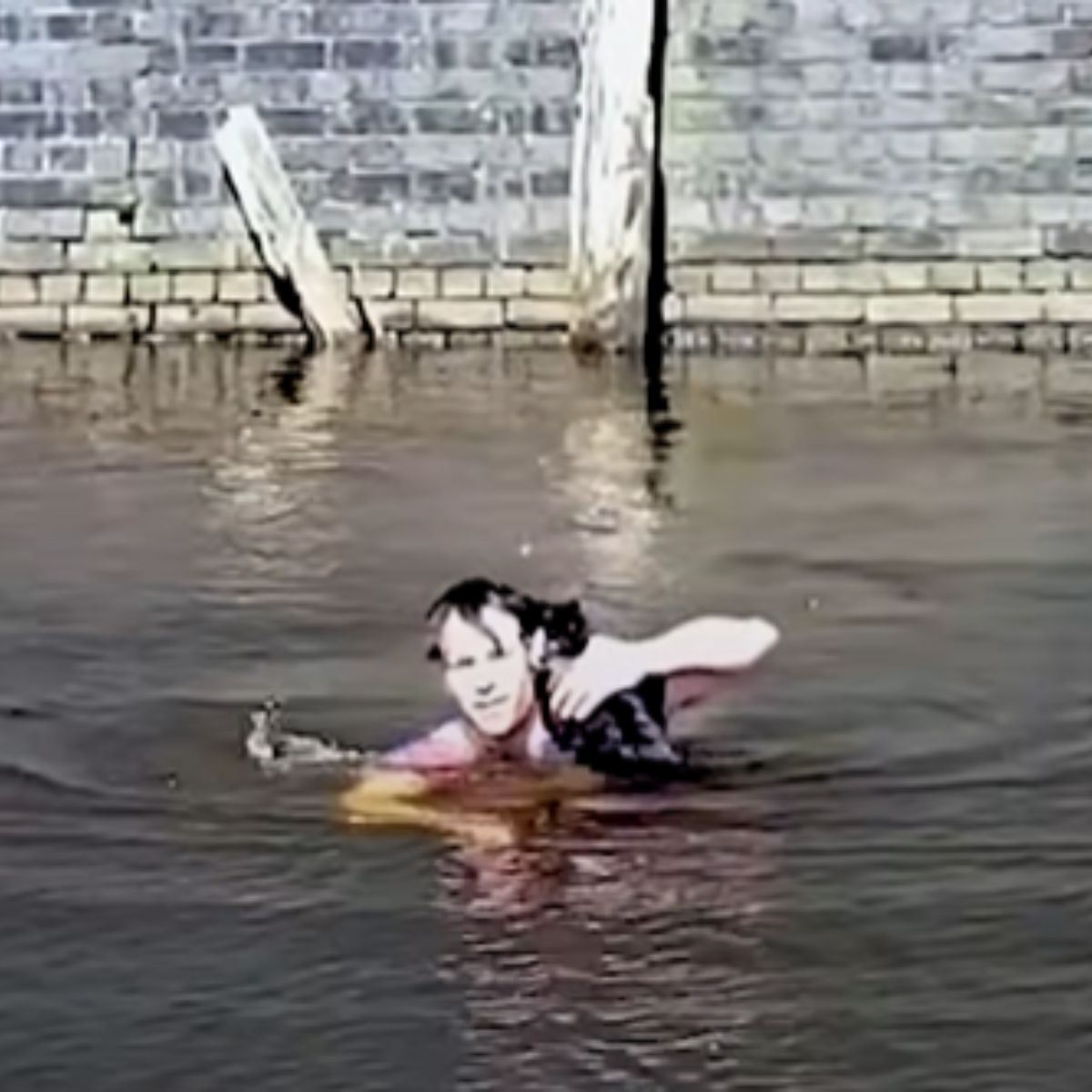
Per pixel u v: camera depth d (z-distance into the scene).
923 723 9.45
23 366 18.69
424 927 7.55
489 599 8.79
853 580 11.90
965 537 12.79
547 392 17.42
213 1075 6.68
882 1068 6.68
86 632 10.93
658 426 16.11
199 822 8.45
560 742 8.78
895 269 19.31
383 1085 6.62
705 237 19.30
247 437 15.76
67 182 19.48
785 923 7.56
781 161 19.23
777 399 17.12
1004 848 8.17
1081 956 7.33
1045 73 19.12
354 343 19.42
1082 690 9.95
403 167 19.39
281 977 7.24
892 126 19.19
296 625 11.04
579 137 19.11
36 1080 6.66
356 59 19.30
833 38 19.11
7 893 7.86
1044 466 14.66
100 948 7.45
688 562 12.30
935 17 19.11
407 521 13.28
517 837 8.23
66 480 14.40
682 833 8.27
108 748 9.27
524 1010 7.01
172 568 12.17
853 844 8.20
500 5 19.19
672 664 8.94
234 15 19.33
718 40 19.11
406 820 8.38
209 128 19.42
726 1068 6.69
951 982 7.17
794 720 9.41
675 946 7.41
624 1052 6.79
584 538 12.88
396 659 10.45
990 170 19.20
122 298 19.53
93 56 19.44
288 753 9.19
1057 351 19.09
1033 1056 6.74
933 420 16.25
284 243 19.36
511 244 19.39
